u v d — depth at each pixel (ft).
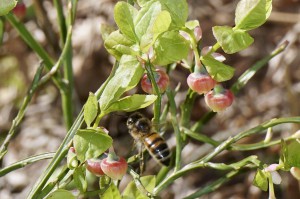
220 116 1.62
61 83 1.11
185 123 1.00
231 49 0.85
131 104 0.86
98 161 0.88
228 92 0.90
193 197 0.97
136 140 1.01
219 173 1.52
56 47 1.29
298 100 1.57
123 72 0.84
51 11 1.60
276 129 1.39
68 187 0.98
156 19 0.83
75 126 0.90
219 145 0.95
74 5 1.03
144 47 0.84
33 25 1.57
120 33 0.85
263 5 0.84
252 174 1.53
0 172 0.92
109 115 1.37
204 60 0.87
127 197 0.89
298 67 1.63
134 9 0.85
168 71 1.00
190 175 1.52
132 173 0.90
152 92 0.90
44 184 0.90
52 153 0.92
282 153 0.88
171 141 1.40
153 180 0.94
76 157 0.86
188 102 0.99
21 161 0.92
